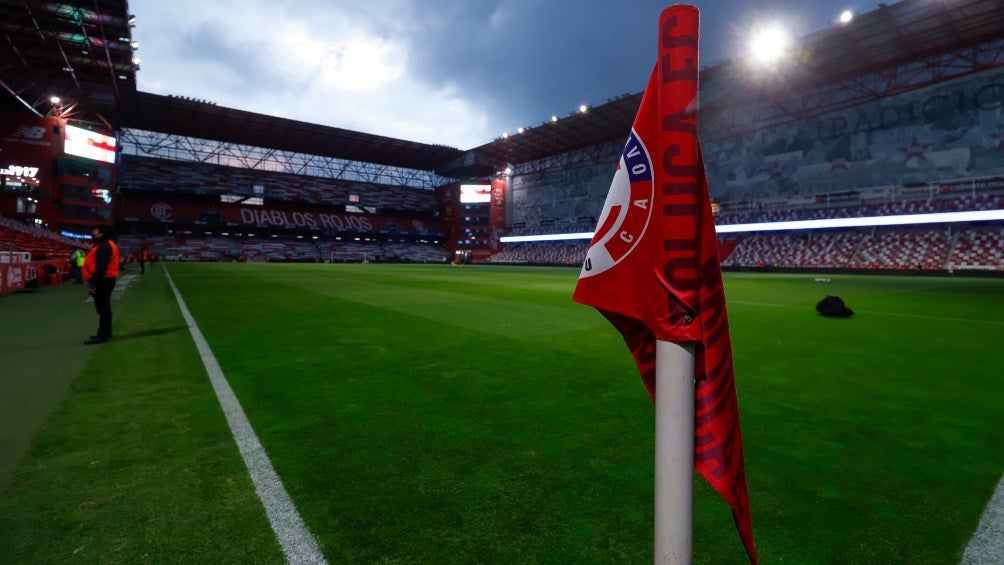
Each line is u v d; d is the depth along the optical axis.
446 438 2.92
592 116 42.75
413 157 62.88
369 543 1.82
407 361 5.04
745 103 38.69
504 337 6.48
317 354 5.35
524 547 1.80
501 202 63.44
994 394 3.94
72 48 30.14
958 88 29.72
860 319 8.43
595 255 1.05
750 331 7.11
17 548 1.77
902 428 3.15
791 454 2.73
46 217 32.84
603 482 2.35
